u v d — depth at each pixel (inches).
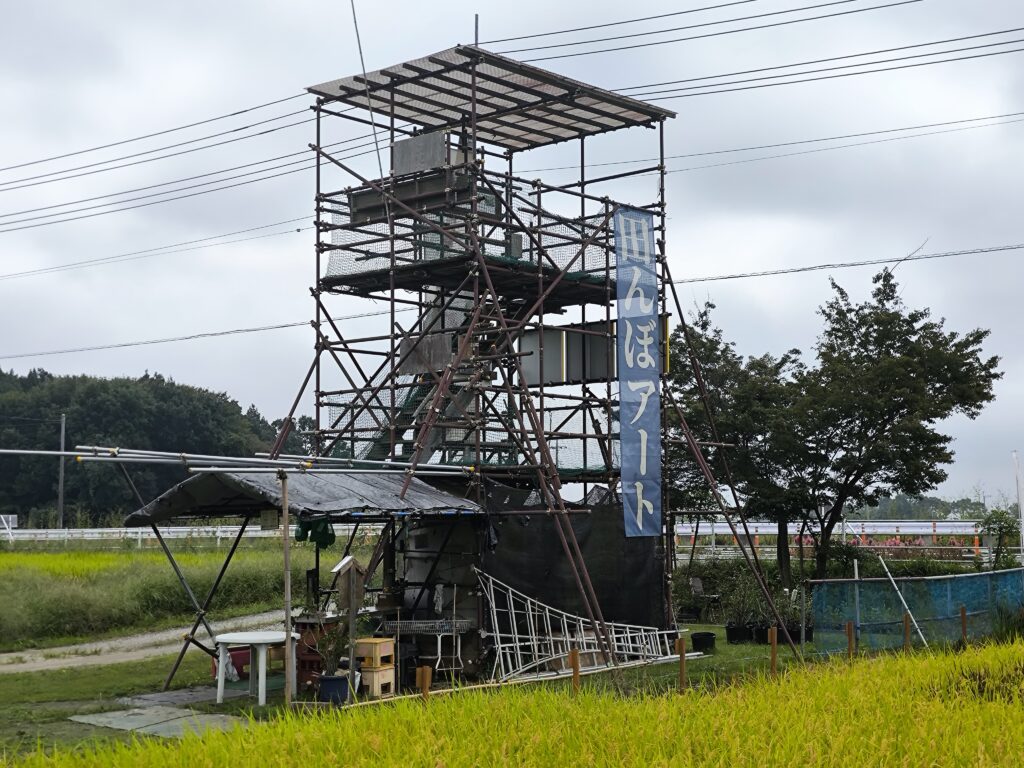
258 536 1798.7
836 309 1258.0
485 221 842.8
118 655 936.3
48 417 2790.4
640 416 869.8
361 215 899.4
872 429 1198.9
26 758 419.5
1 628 999.6
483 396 858.1
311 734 433.4
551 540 816.3
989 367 1228.5
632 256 891.4
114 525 2223.2
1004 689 583.2
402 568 895.1
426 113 936.3
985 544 1467.8
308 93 902.4
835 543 1288.1
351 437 893.2
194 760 399.2
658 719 462.9
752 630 985.5
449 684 740.7
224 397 3046.3
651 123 961.5
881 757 418.9
